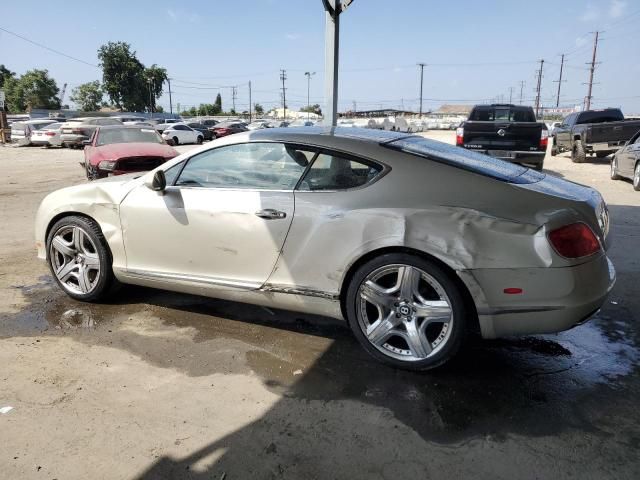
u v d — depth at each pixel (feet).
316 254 11.02
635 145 36.47
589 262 9.70
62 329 12.80
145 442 8.51
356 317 10.91
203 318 13.52
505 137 36.09
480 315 9.87
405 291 10.38
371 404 9.59
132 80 258.16
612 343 12.08
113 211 13.37
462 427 8.89
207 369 10.89
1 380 10.34
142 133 35.27
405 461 8.05
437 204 10.08
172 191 12.66
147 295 15.11
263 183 11.75
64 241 14.38
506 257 9.59
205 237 12.19
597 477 7.66
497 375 10.61
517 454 8.18
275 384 10.30
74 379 10.43
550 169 49.44
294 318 13.52
